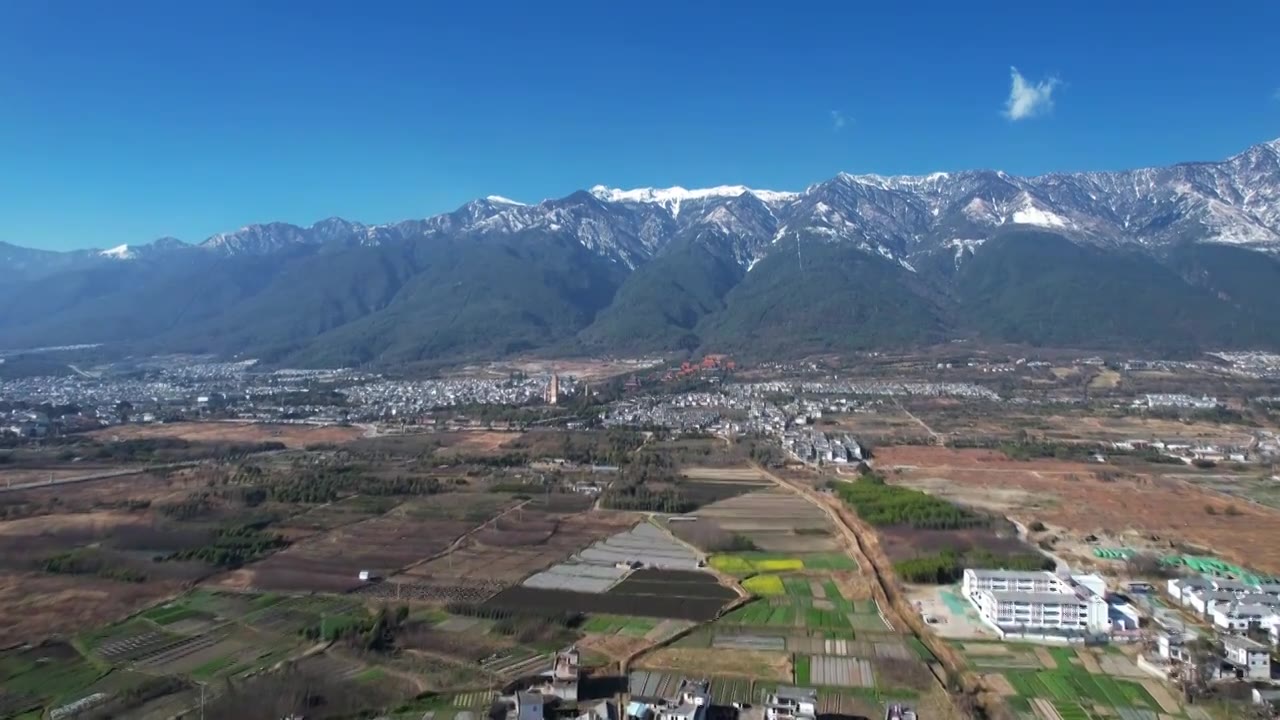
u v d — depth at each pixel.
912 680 150.12
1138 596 197.62
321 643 167.12
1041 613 174.38
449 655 161.50
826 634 172.50
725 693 145.38
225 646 166.25
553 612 183.62
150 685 148.38
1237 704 141.88
